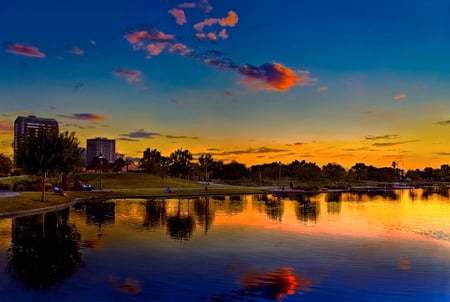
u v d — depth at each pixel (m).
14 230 29.19
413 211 46.03
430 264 19.22
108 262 19.17
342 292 15.06
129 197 68.94
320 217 39.00
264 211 44.88
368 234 28.03
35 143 51.00
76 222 33.91
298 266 18.69
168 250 22.05
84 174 118.56
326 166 195.62
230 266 18.56
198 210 45.53
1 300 13.85
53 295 14.38
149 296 14.32
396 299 14.42
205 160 154.12
